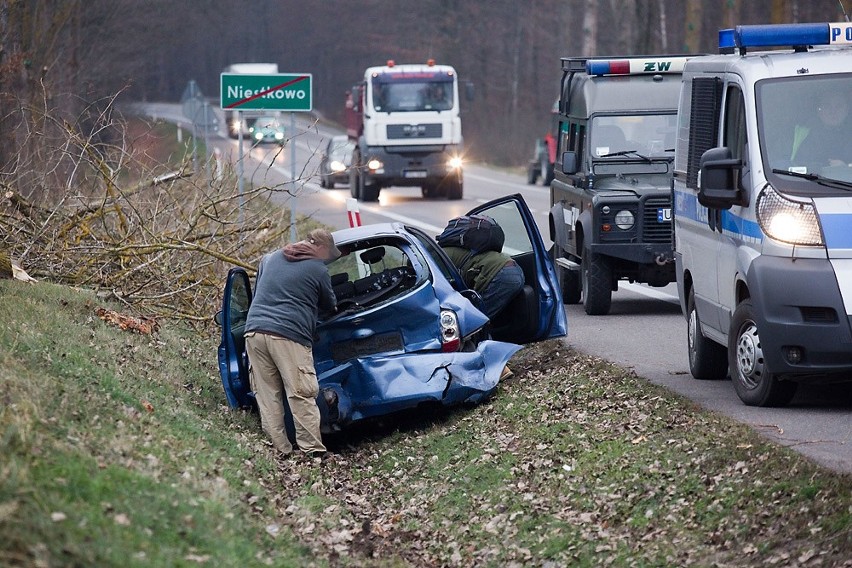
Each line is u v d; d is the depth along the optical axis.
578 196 37.81
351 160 93.25
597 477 19.00
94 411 18.83
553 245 40.84
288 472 21.28
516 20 183.00
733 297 23.00
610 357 28.80
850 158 21.81
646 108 37.72
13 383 18.28
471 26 184.62
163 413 21.28
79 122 36.03
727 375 25.95
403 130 85.88
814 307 20.64
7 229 32.88
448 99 86.50
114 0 90.88
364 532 18.47
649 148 37.50
